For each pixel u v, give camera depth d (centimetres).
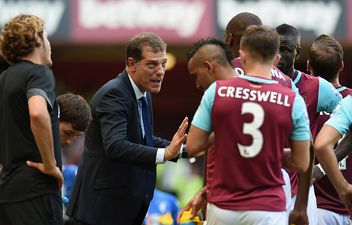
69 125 2278
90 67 5753
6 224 2116
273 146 1891
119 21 4503
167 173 4644
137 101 2273
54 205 2095
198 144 1923
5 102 2091
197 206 2041
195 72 2062
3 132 2105
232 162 1895
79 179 2309
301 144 1916
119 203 2277
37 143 2031
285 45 2291
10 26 2103
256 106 1891
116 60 5753
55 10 4466
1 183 2106
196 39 4497
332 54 2420
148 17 4509
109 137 2200
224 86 1912
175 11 4503
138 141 2273
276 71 2152
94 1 4494
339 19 4516
